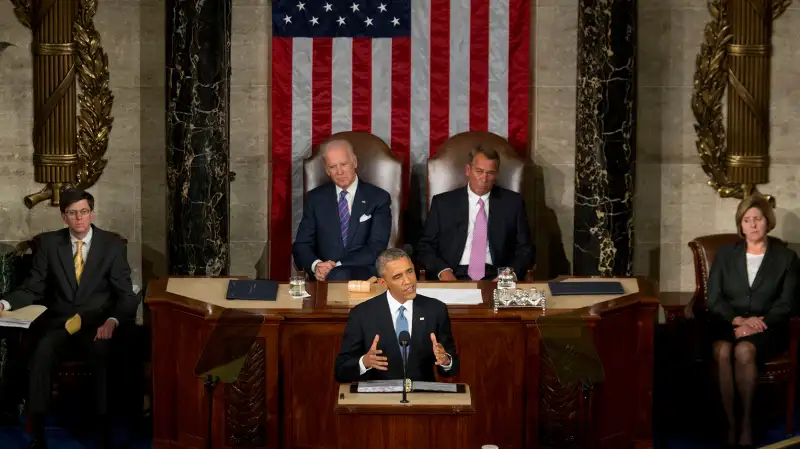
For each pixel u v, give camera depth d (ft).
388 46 56.08
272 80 56.39
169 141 52.90
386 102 56.44
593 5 52.24
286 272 57.36
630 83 52.54
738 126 55.62
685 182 56.80
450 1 55.83
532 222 57.67
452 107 56.39
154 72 55.36
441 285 44.14
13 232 55.01
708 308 47.78
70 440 45.73
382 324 35.88
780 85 55.57
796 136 55.83
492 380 40.29
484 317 39.70
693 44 55.88
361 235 51.65
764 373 45.57
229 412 40.14
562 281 43.86
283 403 40.34
